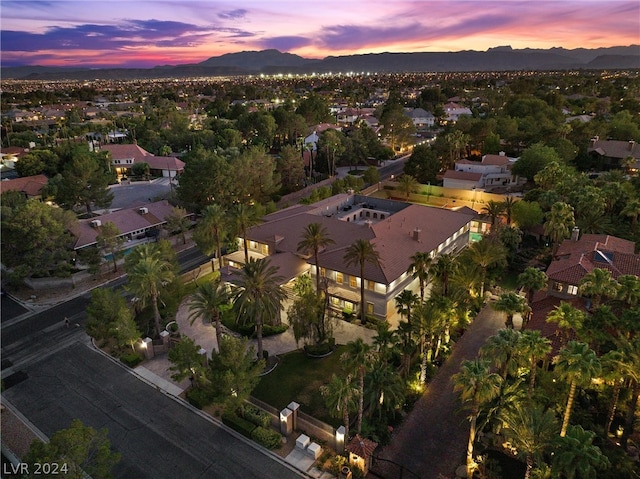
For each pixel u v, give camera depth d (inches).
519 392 1418.6
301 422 1619.1
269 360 2047.2
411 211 3036.4
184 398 1817.2
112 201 4301.2
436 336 2018.9
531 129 5580.7
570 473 1139.9
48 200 4237.2
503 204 3299.7
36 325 2364.7
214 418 1707.7
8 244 2659.9
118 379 1937.7
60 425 1670.8
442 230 2854.3
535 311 2204.7
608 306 1715.1
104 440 1235.2
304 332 2009.1
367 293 2354.8
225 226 2768.2
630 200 3225.9
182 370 1718.8
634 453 1486.2
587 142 4972.9
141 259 2214.6
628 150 4739.2
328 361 2033.7
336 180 4670.3
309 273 2586.1
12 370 1998.0
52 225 2667.3
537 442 1290.6
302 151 5718.5
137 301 2434.8
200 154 3949.3
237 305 1926.7
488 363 1341.0
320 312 2068.2
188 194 3654.0
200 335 2255.2
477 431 1438.2
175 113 7706.7
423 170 4783.5
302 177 4904.0
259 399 1804.9
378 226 2711.6
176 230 3408.0
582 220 3021.7
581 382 1266.0
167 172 5383.9
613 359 1402.6
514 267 2997.0
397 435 1614.2
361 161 5989.2
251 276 1908.2
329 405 1457.9
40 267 2714.1
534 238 3420.3
